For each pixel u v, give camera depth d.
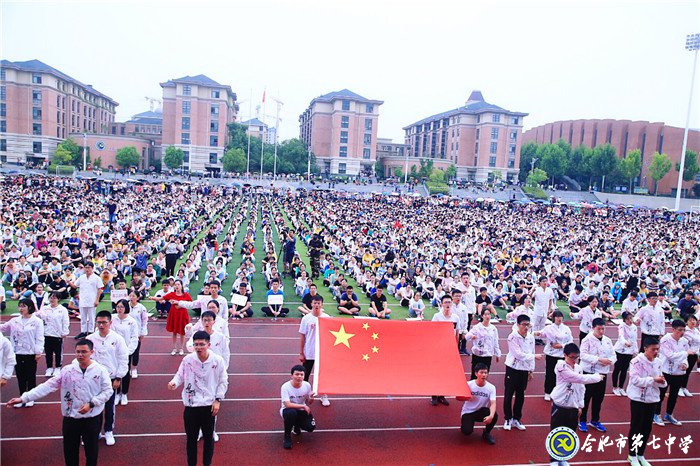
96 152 102.00
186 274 21.89
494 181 115.69
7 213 33.09
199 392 8.17
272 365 14.19
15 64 93.56
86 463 8.03
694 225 59.31
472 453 9.73
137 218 37.59
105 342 9.34
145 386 12.19
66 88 102.62
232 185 80.88
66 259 21.72
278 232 40.25
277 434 10.17
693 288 22.31
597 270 25.94
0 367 8.88
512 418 10.88
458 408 11.73
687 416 11.96
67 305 17.88
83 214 34.75
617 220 62.78
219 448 9.52
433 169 111.25
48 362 12.21
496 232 43.16
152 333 16.47
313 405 11.64
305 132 144.62
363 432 10.38
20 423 10.02
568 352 9.25
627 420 11.56
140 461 8.92
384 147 151.75
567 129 130.50
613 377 13.13
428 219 50.53
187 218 40.38
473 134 125.00
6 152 93.50
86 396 7.79
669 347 11.15
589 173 115.94
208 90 105.44
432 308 21.89
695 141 119.38
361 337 10.76
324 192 83.31
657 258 33.38
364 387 10.13
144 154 108.19
